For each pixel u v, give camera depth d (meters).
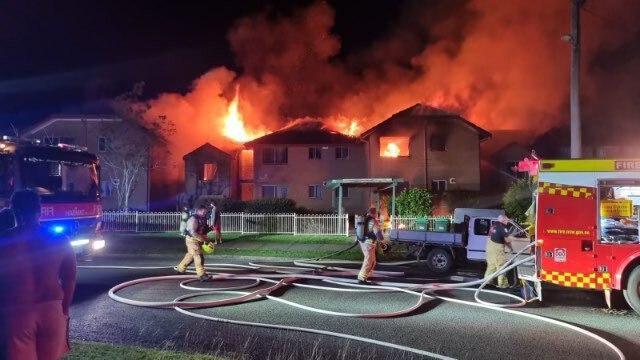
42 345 4.15
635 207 9.83
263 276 12.98
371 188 35.84
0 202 11.59
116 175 35.81
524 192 21.67
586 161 9.88
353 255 18.09
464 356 6.95
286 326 8.27
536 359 6.84
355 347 7.25
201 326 8.38
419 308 9.91
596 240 9.75
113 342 7.38
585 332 8.05
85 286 12.11
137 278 13.30
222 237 23.94
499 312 9.60
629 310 9.92
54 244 4.31
